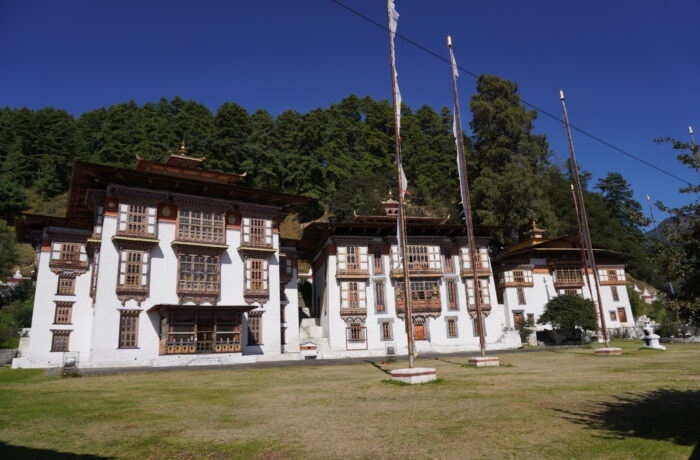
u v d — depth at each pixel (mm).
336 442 9984
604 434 10094
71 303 42844
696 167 9641
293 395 17344
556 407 13344
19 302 58688
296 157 103500
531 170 78000
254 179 100688
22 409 14695
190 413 13766
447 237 55031
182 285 38719
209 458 8961
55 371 28844
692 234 9508
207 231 40969
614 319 64812
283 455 9062
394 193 92812
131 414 13648
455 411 13133
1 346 47281
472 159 86500
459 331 52406
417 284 52469
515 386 18000
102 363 34375
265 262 43219
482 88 86312
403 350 49500
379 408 14023
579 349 42188
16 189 100000
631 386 17078
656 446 8992
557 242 65438
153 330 36844
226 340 38250
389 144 118812
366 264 51406
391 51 23266
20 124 125188
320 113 122062
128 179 38031
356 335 49688
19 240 48406
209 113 130500
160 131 110875
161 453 9328
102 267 36219
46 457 9094
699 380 18203
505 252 72500
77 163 35062
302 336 52062
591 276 65312
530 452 8898
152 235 38281
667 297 9742
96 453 9367
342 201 93000
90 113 138875
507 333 52625
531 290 62031
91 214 44125
